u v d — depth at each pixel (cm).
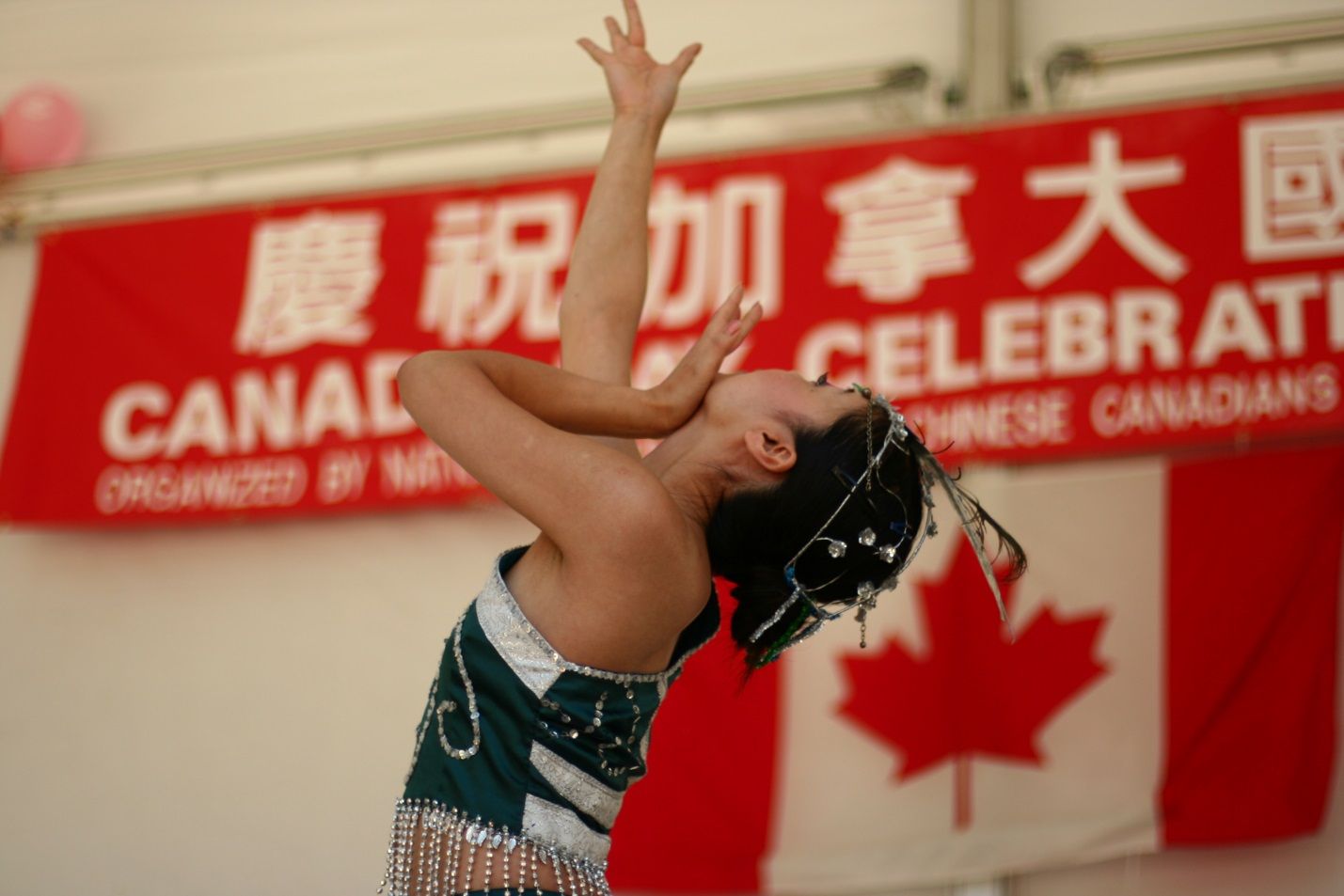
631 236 206
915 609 474
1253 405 453
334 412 539
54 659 565
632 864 462
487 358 167
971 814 452
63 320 573
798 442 167
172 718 548
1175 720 443
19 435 564
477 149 591
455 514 547
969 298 487
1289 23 506
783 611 170
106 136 638
